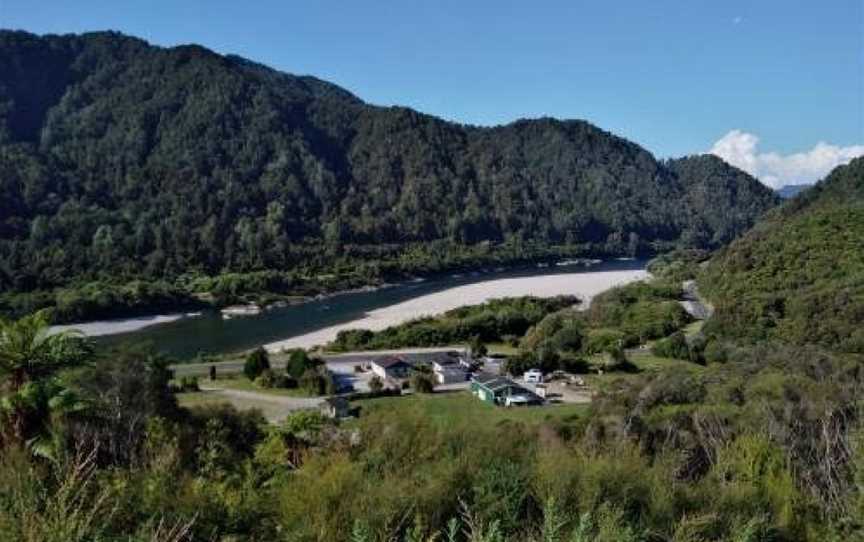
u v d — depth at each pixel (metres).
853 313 47.81
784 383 23.83
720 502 6.85
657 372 41.56
